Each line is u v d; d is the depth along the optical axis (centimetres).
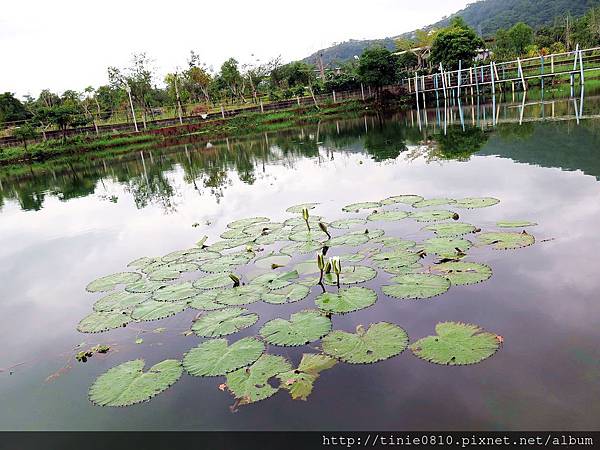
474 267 337
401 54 3138
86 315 362
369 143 1189
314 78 3325
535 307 279
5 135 2345
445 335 256
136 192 934
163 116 2961
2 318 384
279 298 325
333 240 432
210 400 231
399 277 337
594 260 329
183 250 467
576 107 1266
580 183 512
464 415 200
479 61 2822
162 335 307
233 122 2566
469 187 575
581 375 215
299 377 236
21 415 244
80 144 2211
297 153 1196
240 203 684
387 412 207
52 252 568
